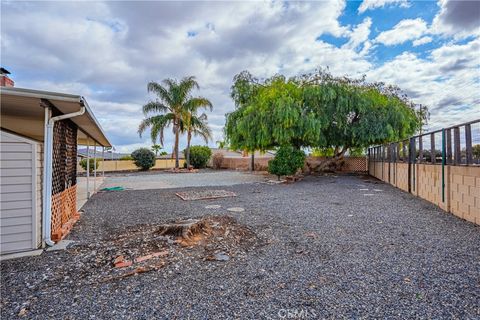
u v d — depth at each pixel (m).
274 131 12.25
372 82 14.31
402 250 3.44
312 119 11.88
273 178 14.55
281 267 2.96
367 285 2.52
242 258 3.22
